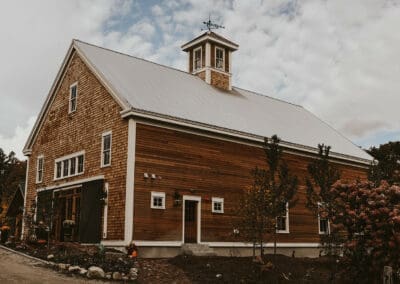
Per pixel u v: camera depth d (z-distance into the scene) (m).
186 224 20.36
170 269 16.47
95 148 21.48
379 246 14.17
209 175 21.33
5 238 23.83
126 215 18.39
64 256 16.84
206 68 28.02
